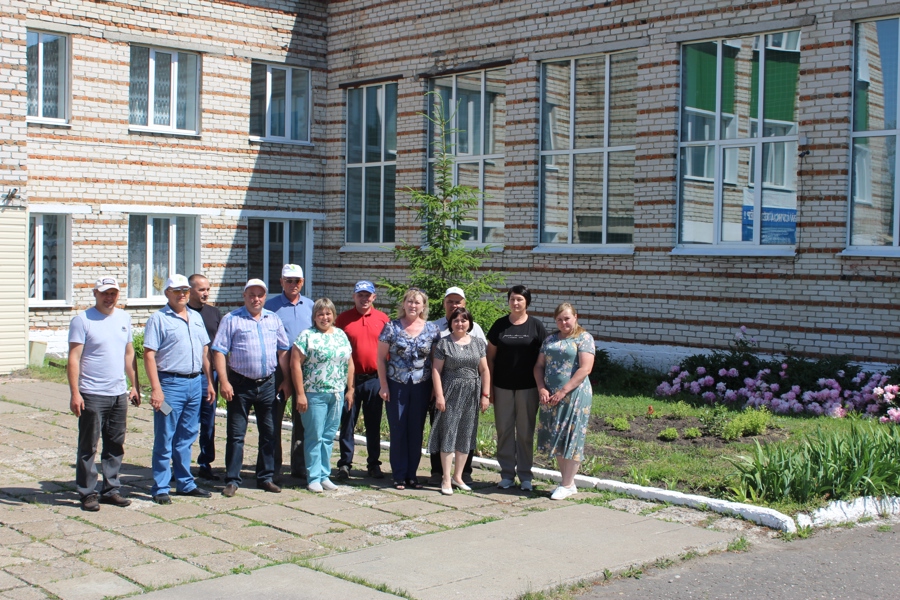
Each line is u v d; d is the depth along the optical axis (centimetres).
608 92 1820
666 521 841
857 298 1498
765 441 1157
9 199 1762
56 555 725
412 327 973
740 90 1648
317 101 2338
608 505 900
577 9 1842
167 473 898
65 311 1972
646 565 725
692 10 1681
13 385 1655
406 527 815
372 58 2238
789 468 902
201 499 909
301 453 1016
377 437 1022
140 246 2102
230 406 934
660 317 1739
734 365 1555
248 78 2217
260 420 948
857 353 1500
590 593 670
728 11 1638
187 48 2112
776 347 1590
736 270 1636
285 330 976
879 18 1485
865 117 1507
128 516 843
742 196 1652
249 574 680
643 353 1759
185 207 2130
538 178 1927
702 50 1694
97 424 862
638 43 1753
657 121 1733
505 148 1969
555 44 1880
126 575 678
